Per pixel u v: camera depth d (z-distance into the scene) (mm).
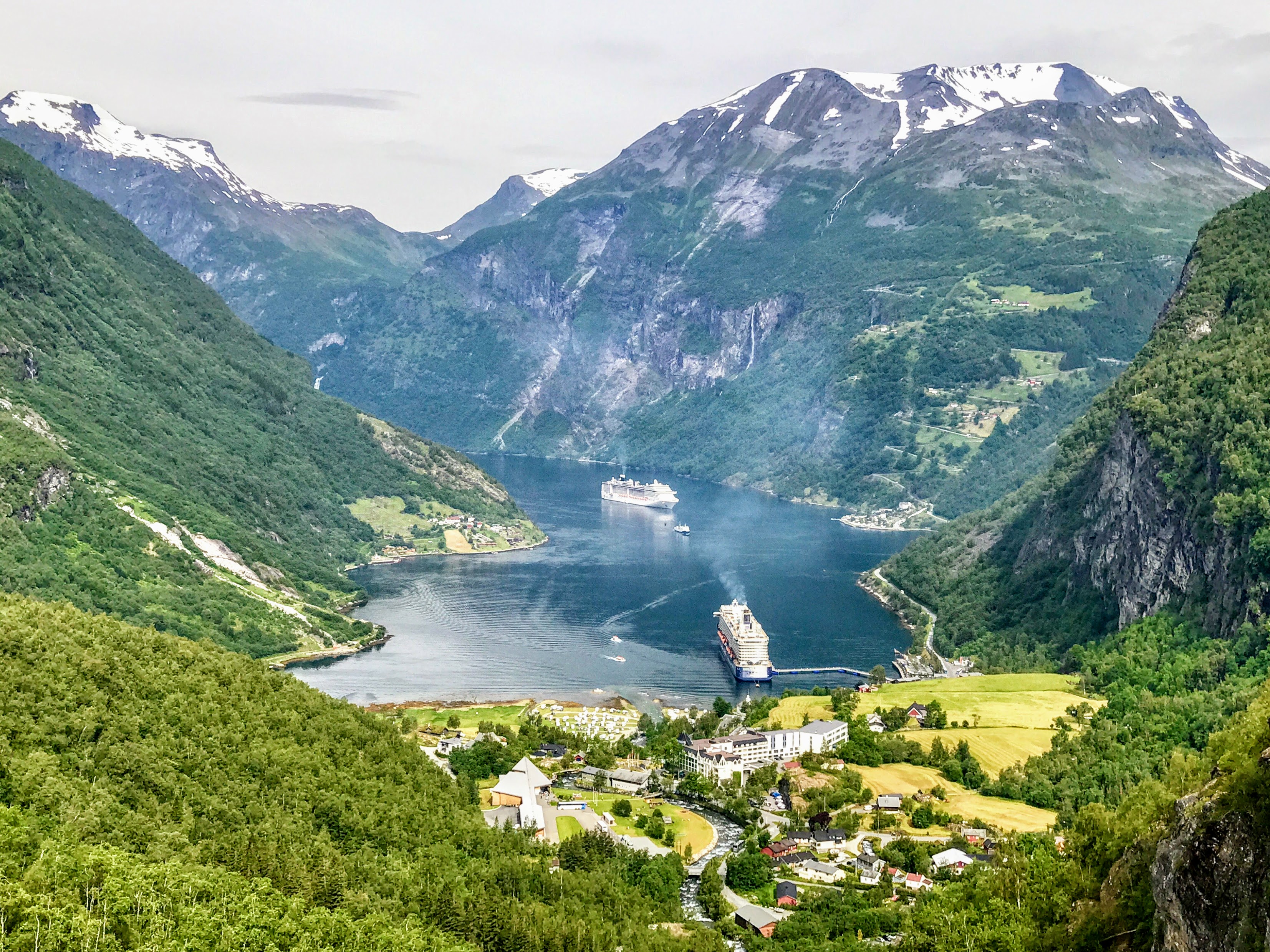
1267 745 162375
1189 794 180375
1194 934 154375
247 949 194625
